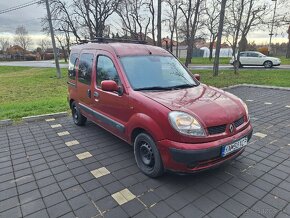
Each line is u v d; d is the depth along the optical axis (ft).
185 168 9.68
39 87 46.57
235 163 12.39
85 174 11.91
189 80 13.97
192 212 9.00
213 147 9.50
